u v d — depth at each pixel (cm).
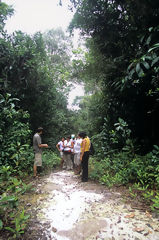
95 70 688
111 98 626
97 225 192
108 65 563
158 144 501
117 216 214
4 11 612
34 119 691
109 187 328
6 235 170
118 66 528
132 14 459
